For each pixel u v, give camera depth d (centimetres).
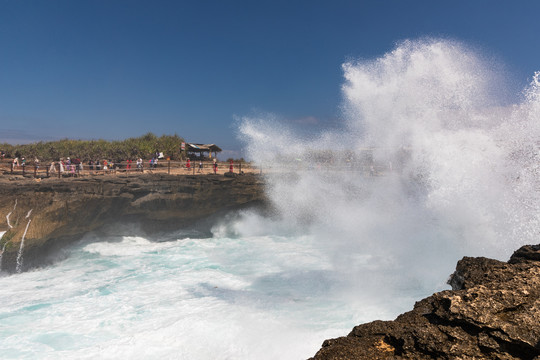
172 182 2611
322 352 509
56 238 2169
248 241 2448
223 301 1323
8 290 1590
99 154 4100
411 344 484
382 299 1185
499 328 458
